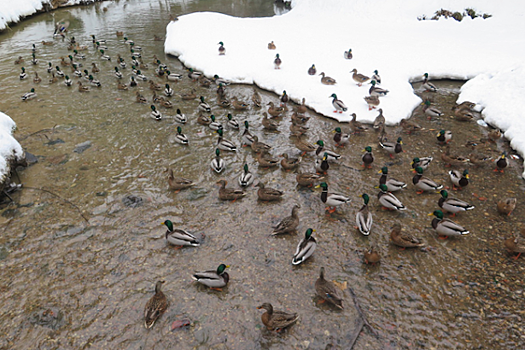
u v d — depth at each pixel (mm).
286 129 15883
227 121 16688
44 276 8578
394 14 31875
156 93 19922
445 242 9391
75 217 10508
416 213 10516
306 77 20422
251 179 11891
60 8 42719
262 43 26578
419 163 12156
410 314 7477
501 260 8766
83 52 27375
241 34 28812
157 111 17109
